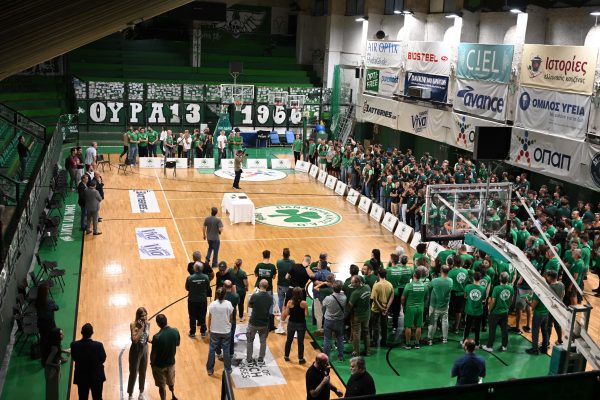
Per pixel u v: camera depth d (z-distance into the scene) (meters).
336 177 29.36
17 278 14.40
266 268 13.93
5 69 8.16
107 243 19.64
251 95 37.81
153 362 10.57
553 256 14.30
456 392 5.96
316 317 13.88
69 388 11.34
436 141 31.44
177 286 16.47
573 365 9.52
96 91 35.66
